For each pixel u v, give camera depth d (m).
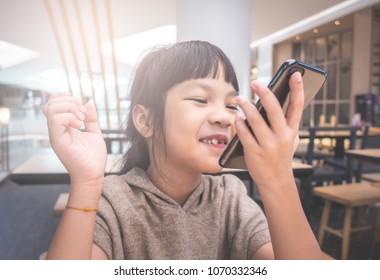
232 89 0.46
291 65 0.35
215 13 2.67
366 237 2.31
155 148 0.49
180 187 0.51
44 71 12.03
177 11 2.74
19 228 2.59
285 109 0.39
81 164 0.41
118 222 0.48
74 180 0.41
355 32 6.61
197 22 2.68
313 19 6.89
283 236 0.38
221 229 0.56
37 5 5.06
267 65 8.74
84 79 6.61
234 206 0.57
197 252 0.51
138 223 0.48
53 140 0.41
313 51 8.34
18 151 7.29
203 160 0.44
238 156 0.43
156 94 0.47
